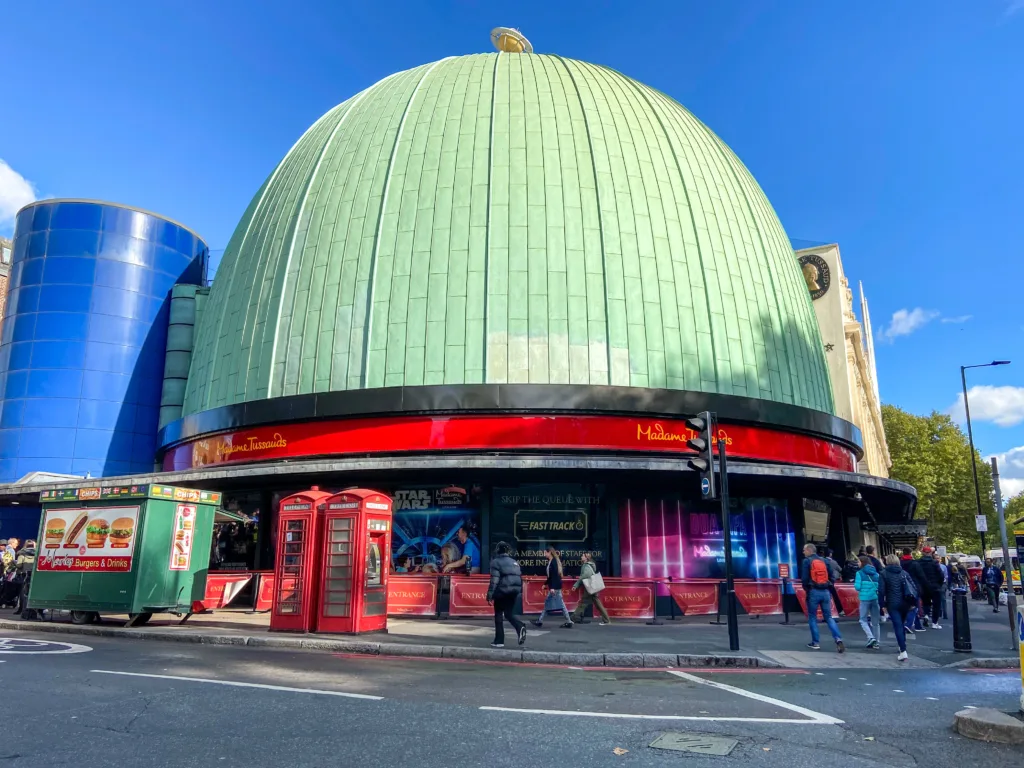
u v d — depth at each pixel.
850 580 23.86
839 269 41.50
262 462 22.91
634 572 21.56
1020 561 7.86
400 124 26.22
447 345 22.14
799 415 24.19
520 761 5.86
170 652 12.21
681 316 23.39
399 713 7.47
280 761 5.77
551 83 27.25
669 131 27.14
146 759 5.78
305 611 15.02
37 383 33.38
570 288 22.64
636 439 21.61
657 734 6.83
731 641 12.98
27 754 5.88
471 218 23.44
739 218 26.72
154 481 23.06
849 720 7.65
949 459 72.00
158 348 36.00
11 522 32.09
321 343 23.08
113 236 35.66
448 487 21.94
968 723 7.02
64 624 16.28
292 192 26.80
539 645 13.46
